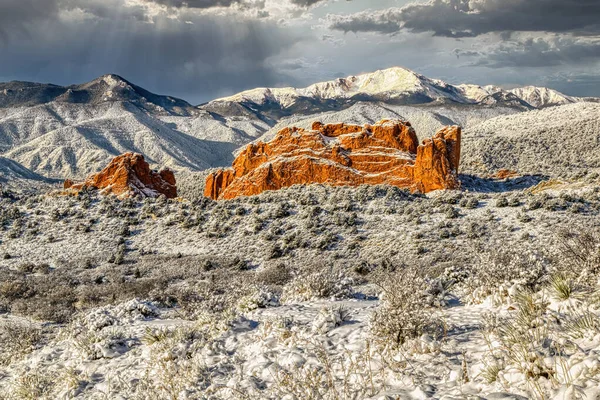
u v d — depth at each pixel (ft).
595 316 16.39
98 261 140.46
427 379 17.42
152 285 92.89
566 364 13.56
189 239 156.66
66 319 66.39
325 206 169.58
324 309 31.04
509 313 23.89
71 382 30.40
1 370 42.01
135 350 35.42
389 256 120.26
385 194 182.39
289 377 19.88
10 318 67.46
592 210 135.44
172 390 23.56
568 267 26.35
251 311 40.45
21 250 154.20
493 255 32.96
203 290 64.08
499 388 14.37
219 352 29.09
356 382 18.65
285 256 132.16
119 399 25.70
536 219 132.16
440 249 120.37
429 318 23.65
